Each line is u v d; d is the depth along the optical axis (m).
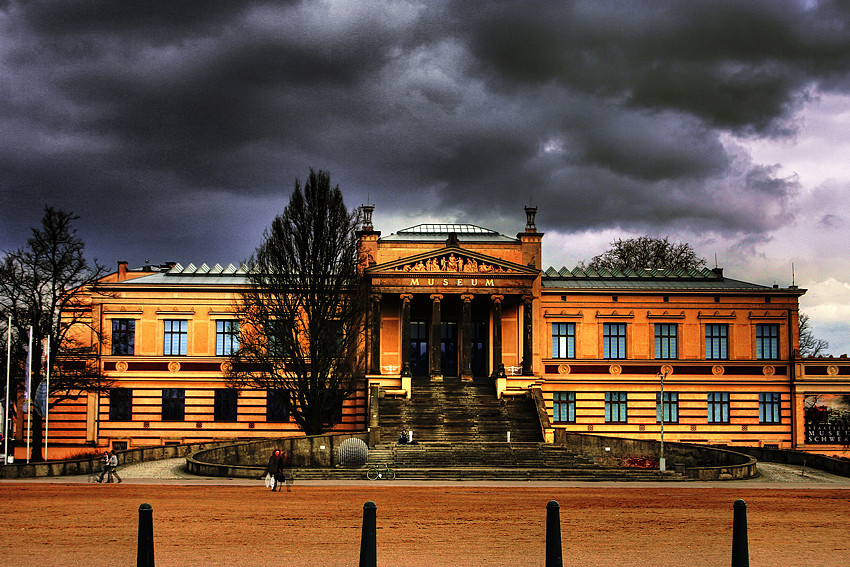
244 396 94.25
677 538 33.28
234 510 40.81
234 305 93.38
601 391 95.50
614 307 96.25
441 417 83.56
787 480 63.78
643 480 62.94
